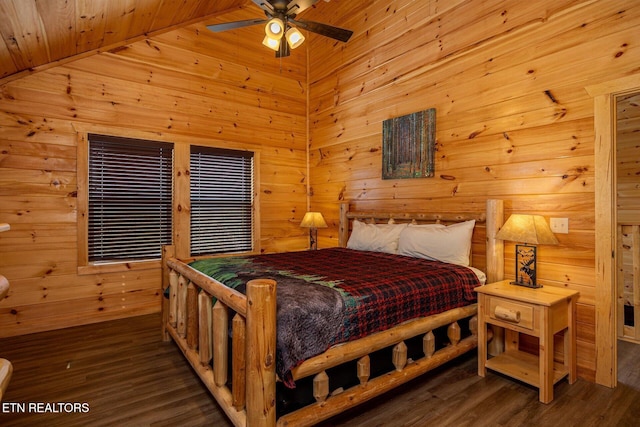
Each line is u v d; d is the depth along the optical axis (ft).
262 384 4.77
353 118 14.26
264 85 15.62
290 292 6.07
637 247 9.66
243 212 15.11
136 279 12.43
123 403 6.71
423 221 11.37
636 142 12.62
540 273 8.48
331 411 5.56
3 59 9.17
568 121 7.91
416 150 11.43
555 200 8.15
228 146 14.51
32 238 10.71
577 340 7.78
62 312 11.16
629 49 6.97
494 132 9.38
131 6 9.77
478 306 7.84
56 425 6.01
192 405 6.65
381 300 6.43
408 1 11.88
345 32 8.98
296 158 16.66
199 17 13.65
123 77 12.17
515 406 6.57
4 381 3.37
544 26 8.33
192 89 13.66
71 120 11.25
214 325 6.01
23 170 10.55
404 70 12.03
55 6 7.75
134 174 12.47
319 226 14.49
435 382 7.50
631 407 6.52
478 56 9.75
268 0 8.16
